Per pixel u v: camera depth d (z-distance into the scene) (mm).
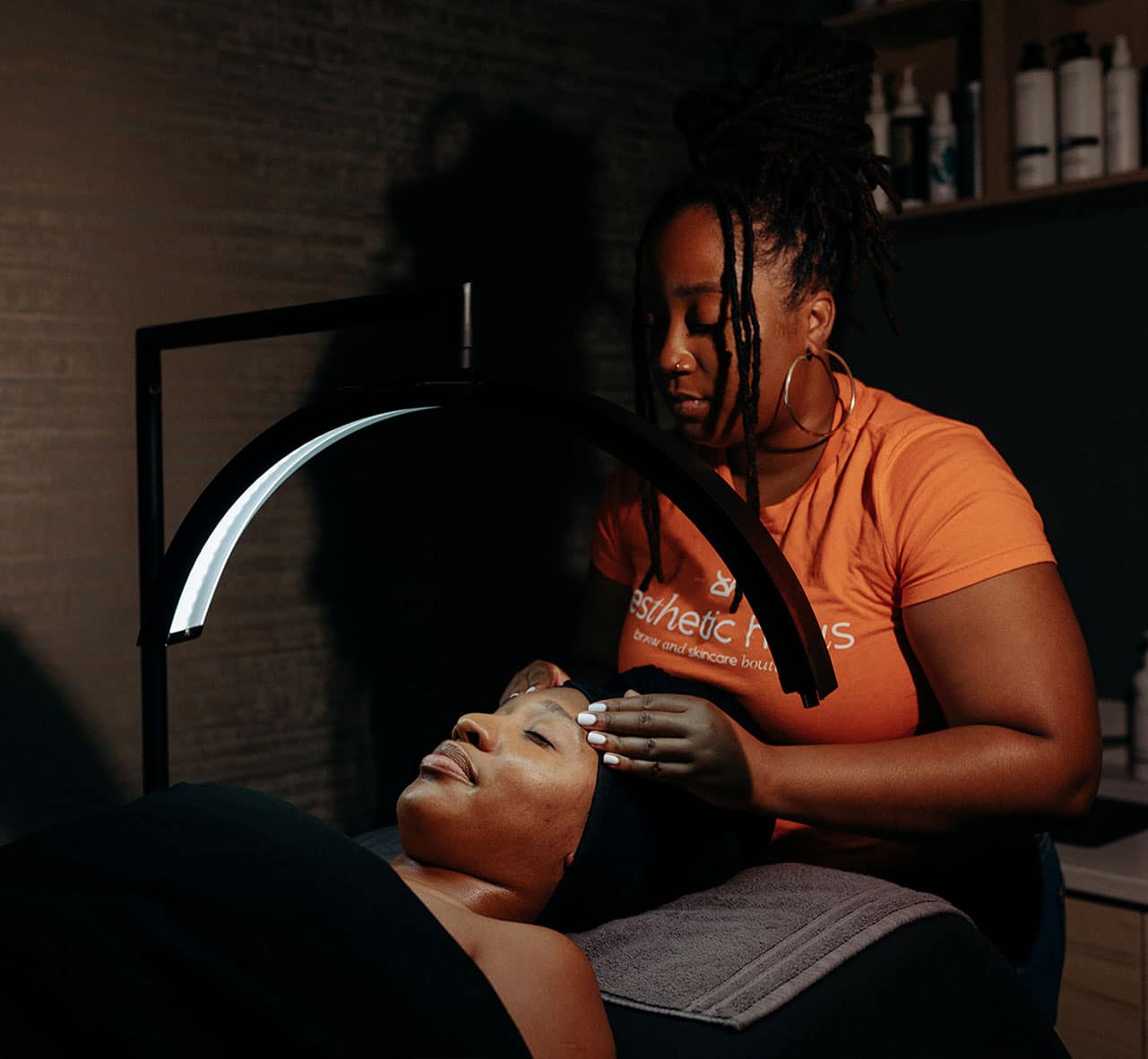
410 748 1785
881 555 1071
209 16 1561
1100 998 1438
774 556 742
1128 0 1919
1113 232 1938
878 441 1104
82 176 1463
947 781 979
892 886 1001
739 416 1103
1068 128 1808
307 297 1668
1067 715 987
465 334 843
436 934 764
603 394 2000
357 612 1721
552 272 1931
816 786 985
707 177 1118
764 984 838
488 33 1840
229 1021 691
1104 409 1967
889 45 2115
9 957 713
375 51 1719
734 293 1055
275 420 1638
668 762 941
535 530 1912
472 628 1846
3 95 1402
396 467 1753
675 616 1194
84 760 1481
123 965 706
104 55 1476
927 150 1977
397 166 1750
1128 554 1955
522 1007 760
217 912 734
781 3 2232
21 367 1425
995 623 1003
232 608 1603
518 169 1884
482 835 909
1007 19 1862
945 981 917
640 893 973
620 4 2002
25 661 1434
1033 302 2033
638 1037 804
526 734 944
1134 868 1434
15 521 1426
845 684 1091
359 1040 691
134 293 1509
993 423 2092
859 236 1152
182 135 1543
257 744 1633
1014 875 1175
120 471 1503
